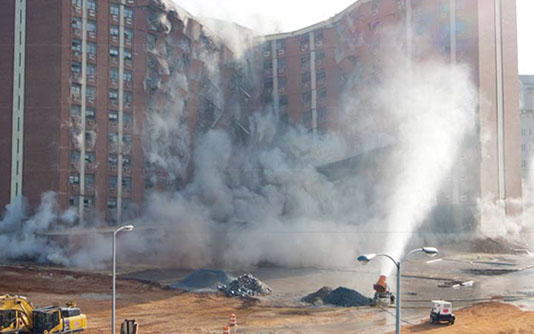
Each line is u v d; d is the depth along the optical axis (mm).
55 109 74625
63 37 75562
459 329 36719
